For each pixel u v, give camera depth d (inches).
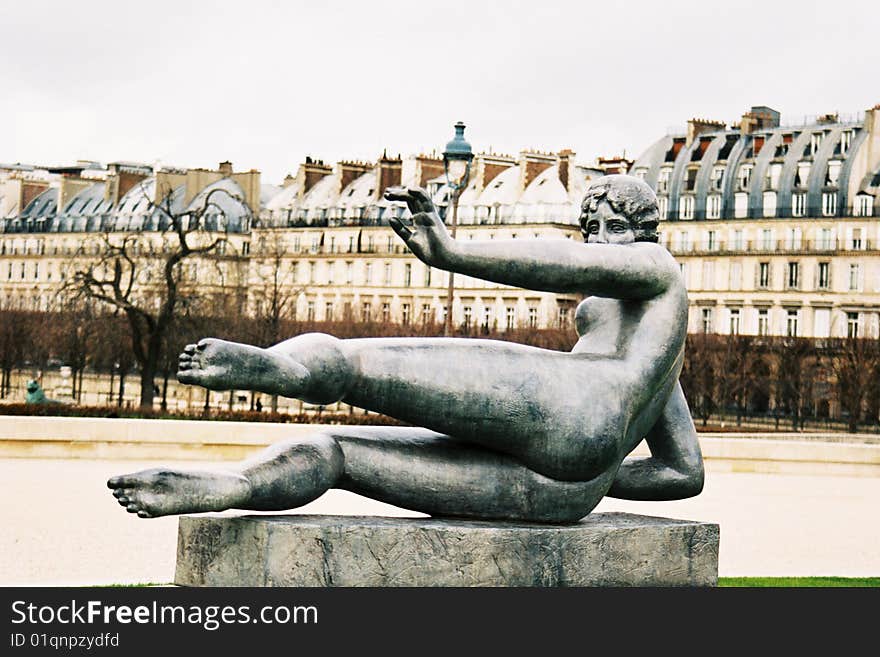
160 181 4328.3
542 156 3622.0
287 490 223.5
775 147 3393.2
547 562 231.5
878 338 3053.6
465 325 3282.5
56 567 450.3
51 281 4692.4
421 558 225.1
